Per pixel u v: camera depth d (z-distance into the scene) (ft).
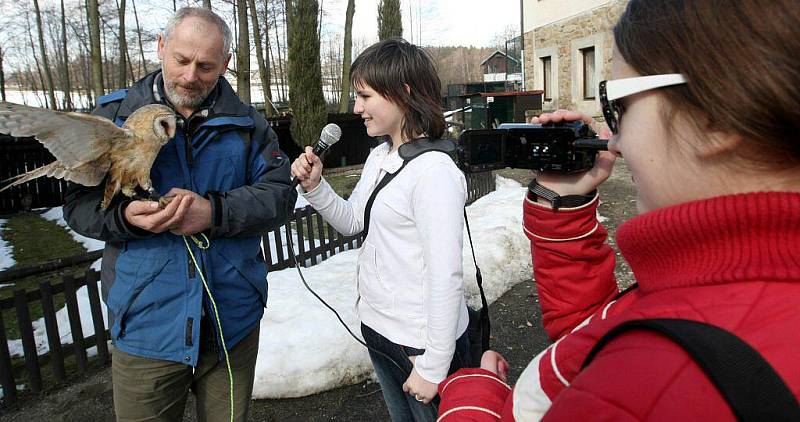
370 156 7.64
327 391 11.47
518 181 32.45
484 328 7.27
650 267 2.26
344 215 7.93
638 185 2.36
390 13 63.57
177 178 7.06
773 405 1.56
